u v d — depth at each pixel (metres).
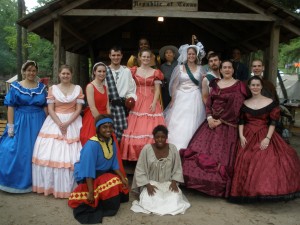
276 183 3.99
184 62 5.07
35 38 23.58
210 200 4.29
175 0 5.59
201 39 9.35
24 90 4.45
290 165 4.14
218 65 4.97
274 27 5.75
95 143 3.80
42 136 4.36
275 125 4.34
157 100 4.89
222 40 9.35
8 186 4.32
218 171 4.26
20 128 4.40
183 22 9.34
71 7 5.58
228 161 4.32
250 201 4.06
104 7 6.92
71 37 7.95
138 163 4.11
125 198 4.14
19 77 12.66
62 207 3.97
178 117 4.89
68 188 4.22
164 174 4.08
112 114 4.71
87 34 8.39
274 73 5.82
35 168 4.34
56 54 5.65
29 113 4.47
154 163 4.04
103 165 3.89
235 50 6.39
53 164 4.23
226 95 4.48
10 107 4.44
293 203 4.30
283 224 3.66
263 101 4.39
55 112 4.43
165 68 5.63
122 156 4.68
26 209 3.89
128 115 4.89
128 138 4.71
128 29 9.34
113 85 4.70
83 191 3.81
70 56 9.70
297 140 9.56
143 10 5.61
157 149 4.09
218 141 4.45
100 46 9.38
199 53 5.04
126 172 5.06
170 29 9.35
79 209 3.73
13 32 28.70
